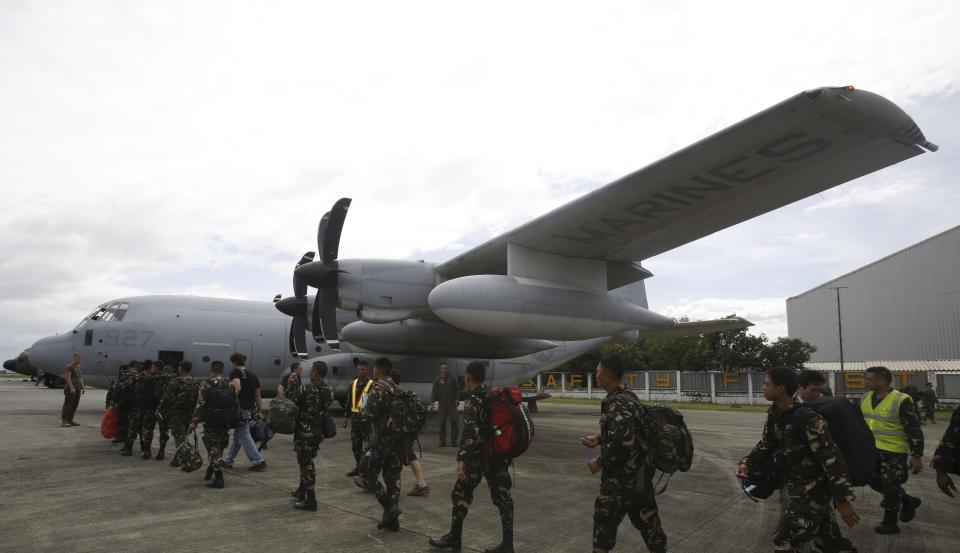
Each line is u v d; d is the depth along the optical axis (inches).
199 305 614.2
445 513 222.2
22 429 461.4
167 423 327.3
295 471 302.8
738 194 336.5
